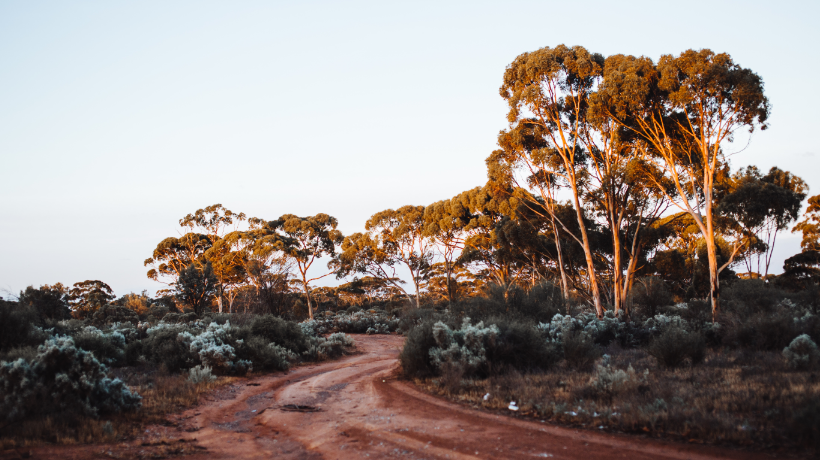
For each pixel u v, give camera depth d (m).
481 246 44.59
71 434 7.18
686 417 7.13
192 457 6.65
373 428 8.11
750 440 6.18
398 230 50.91
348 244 57.19
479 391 10.57
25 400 7.71
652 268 40.56
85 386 8.31
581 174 31.39
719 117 21.84
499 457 6.29
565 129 30.28
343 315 41.47
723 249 39.03
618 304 28.19
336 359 21.00
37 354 8.93
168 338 16.36
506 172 31.59
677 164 26.22
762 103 20.58
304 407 10.25
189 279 34.50
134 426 8.15
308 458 6.64
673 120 24.09
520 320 19.30
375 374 15.15
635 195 30.27
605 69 25.91
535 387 10.21
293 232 60.94
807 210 39.09
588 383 9.83
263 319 20.39
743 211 25.36
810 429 5.93
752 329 14.53
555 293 26.73
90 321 33.25
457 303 25.73
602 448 6.45
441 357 12.91
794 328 12.98
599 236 36.22
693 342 12.34
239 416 9.56
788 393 7.75
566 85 29.08
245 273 57.91
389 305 58.16
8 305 13.47
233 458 6.64
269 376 15.27
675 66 22.11
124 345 16.55
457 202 45.62
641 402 8.16
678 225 43.16
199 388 11.79
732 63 21.28
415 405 9.87
